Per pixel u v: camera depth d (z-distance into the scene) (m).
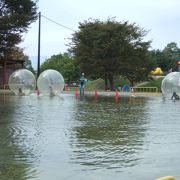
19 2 54.62
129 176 8.05
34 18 55.44
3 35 52.81
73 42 62.91
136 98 36.81
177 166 8.86
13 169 8.54
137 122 16.62
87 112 20.91
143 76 63.34
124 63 60.16
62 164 9.02
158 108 24.11
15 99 31.81
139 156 9.86
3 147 10.91
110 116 18.98
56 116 18.70
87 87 70.19
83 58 60.97
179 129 14.52
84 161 9.31
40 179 7.80
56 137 12.55
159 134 13.31
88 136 12.81
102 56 60.28
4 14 53.50
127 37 60.56
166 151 10.46
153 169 8.60
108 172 8.34
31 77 38.28
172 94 34.81
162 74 89.62
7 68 59.31
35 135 12.92
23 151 10.38
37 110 21.77
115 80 71.62
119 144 11.44
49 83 37.44
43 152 10.27
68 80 97.25
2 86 57.12
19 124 15.66
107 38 60.59
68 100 31.48
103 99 34.03
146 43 62.19
